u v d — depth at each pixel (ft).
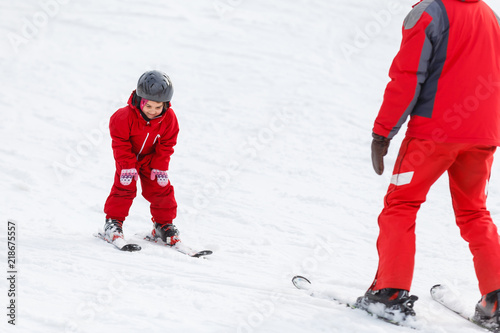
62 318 14.66
